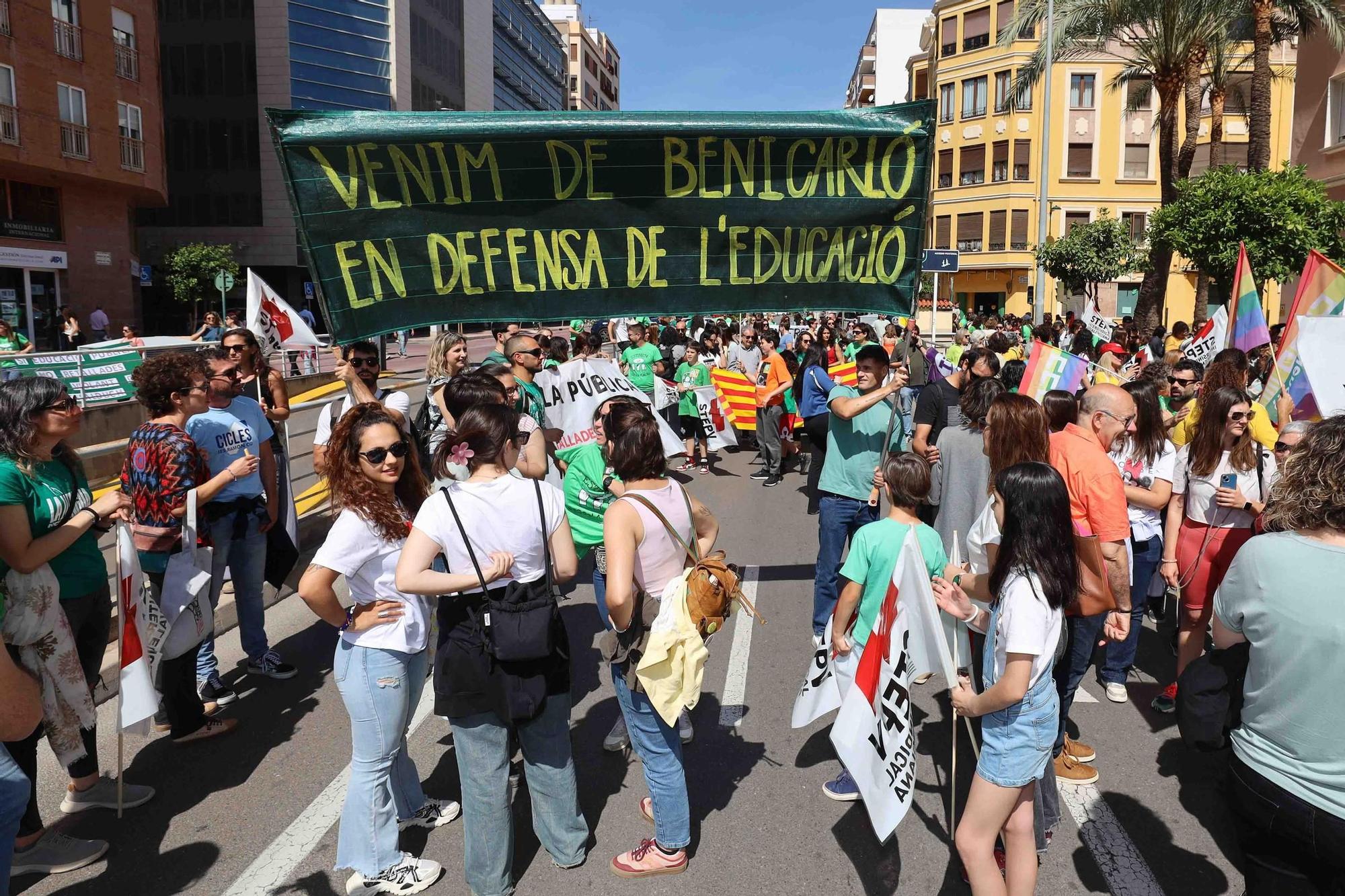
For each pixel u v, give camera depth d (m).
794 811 3.83
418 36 55.38
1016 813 2.87
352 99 50.47
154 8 31.16
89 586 3.71
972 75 46.03
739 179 5.51
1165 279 24.36
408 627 3.27
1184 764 4.25
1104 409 3.87
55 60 26.14
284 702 4.90
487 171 5.27
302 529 7.59
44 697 3.39
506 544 3.06
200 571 4.17
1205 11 20.83
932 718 4.73
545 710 3.32
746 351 13.91
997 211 45.66
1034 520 2.73
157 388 4.13
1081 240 35.94
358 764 3.24
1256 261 16.23
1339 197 17.72
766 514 9.92
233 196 48.19
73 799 3.80
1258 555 2.30
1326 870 2.23
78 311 28.84
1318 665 2.14
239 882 3.34
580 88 112.00
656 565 3.34
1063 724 4.02
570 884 3.34
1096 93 43.75
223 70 47.53
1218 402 4.50
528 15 81.00
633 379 11.74
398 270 5.25
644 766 3.41
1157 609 6.50
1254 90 19.03
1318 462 2.25
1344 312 5.80
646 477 3.43
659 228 5.49
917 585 3.03
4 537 3.21
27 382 3.35
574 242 5.42
